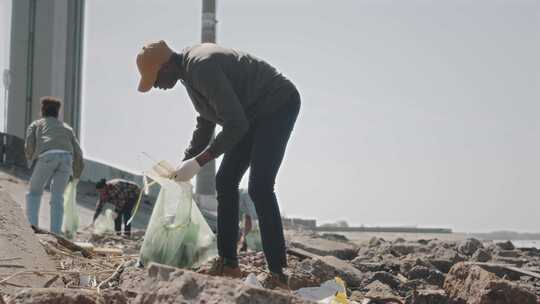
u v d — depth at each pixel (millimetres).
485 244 11172
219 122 5062
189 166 4625
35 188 9562
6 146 21219
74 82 25047
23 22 24047
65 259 5613
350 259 8984
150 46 4867
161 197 5320
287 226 18891
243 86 4875
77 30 25172
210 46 4898
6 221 5312
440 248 8883
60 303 3352
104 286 4676
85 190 19922
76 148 10000
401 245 9500
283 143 4941
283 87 4977
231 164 5133
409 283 6316
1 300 3410
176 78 4953
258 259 6602
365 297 5527
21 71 24000
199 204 19312
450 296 5152
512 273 6957
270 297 3104
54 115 9914
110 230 12008
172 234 5277
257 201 4883
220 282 3143
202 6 19328
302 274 5578
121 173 20266
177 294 3127
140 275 4555
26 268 4715
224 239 5137
